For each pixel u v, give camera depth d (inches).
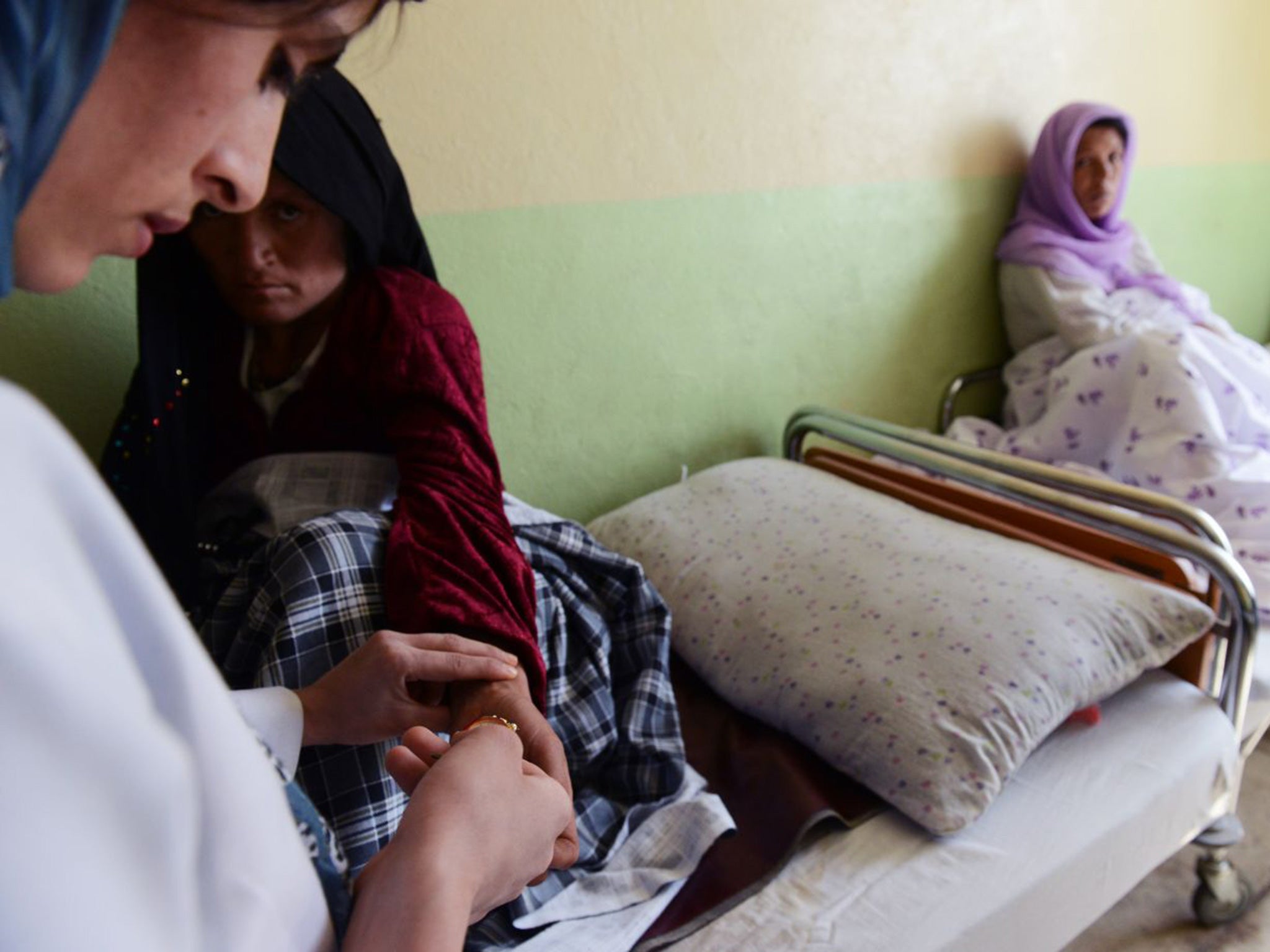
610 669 47.4
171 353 42.1
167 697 9.5
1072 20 87.0
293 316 42.5
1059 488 61.1
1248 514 66.9
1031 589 48.3
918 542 54.3
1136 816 42.5
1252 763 70.6
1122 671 45.8
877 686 44.5
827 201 74.9
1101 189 86.1
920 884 38.8
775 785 44.4
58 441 8.8
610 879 38.7
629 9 60.1
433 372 42.2
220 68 12.9
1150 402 72.5
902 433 66.2
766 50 67.3
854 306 80.1
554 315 63.0
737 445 76.4
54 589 8.2
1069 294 84.6
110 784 8.4
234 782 10.2
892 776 41.9
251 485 43.3
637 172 63.7
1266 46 107.1
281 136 37.9
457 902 14.0
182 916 9.2
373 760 31.5
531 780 17.5
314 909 11.9
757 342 74.6
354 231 42.1
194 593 42.4
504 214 58.8
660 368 69.6
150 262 40.6
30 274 12.8
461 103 55.2
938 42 77.5
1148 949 54.7
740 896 38.7
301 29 14.0
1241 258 116.5
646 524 62.3
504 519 39.4
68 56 10.2
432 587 34.1
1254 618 47.8
